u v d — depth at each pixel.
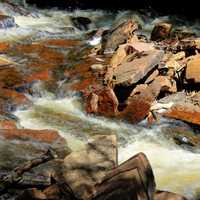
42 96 7.04
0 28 9.73
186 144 6.00
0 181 4.82
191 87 6.89
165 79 6.84
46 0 12.09
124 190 4.15
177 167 5.54
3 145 5.50
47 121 6.38
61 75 7.63
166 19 11.51
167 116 6.38
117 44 8.49
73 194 4.39
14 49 8.74
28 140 5.65
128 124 6.35
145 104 6.48
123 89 6.66
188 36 9.45
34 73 7.63
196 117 6.30
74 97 6.99
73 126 6.29
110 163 4.77
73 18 11.27
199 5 11.30
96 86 7.07
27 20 10.92
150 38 9.30
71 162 4.77
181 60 7.52
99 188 4.29
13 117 6.36
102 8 12.07
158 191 4.48
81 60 8.23
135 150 5.86
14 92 6.92
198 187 5.17
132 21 8.88
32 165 5.04
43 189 4.77
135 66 6.82
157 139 6.09
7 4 11.45
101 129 6.26
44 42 9.26
